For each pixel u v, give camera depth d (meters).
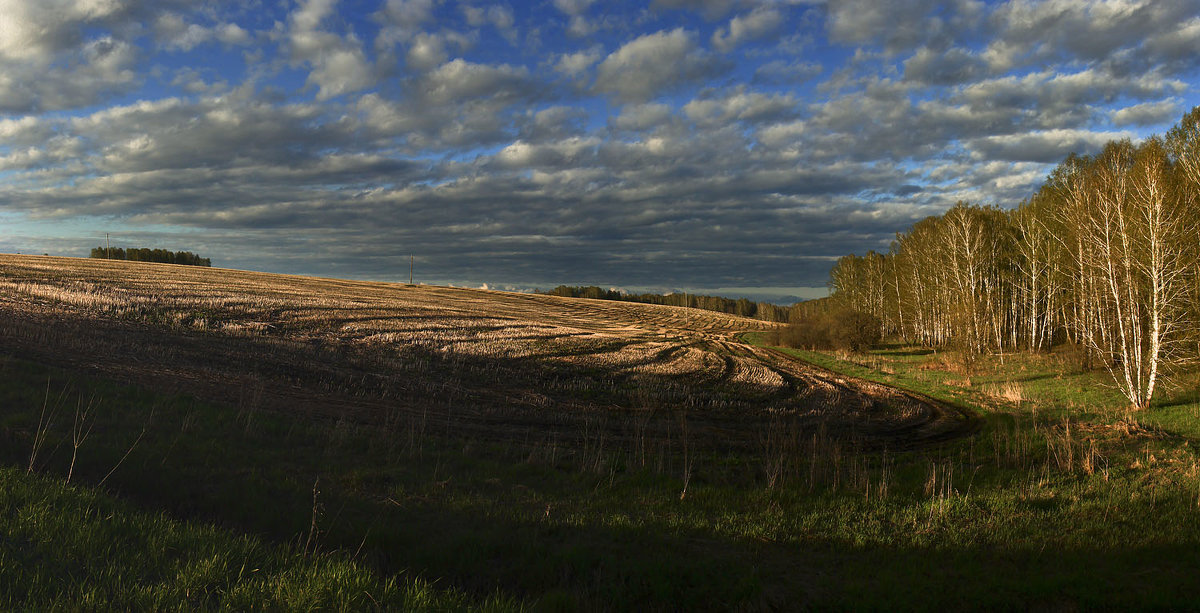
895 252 68.81
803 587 7.70
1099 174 29.34
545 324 61.19
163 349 24.19
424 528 8.74
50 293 35.47
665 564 7.93
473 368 30.44
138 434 11.55
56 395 13.38
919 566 8.50
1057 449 16.02
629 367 36.50
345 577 5.32
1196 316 25.48
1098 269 30.34
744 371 38.50
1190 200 25.36
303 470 11.20
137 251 141.12
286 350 28.64
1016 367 37.69
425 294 91.75
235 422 13.93
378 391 22.30
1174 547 9.09
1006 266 50.31
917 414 25.02
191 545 5.71
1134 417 21.22
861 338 56.50
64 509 5.80
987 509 11.18
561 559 7.93
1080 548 9.23
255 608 4.61
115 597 4.42
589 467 13.68
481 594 6.77
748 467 14.80
